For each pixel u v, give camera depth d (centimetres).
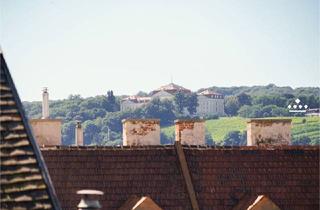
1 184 4462
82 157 8325
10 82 4616
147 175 8306
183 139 9419
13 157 4519
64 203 7981
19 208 4456
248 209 8012
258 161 8575
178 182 8300
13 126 4566
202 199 8212
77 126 10631
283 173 8519
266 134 9500
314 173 8569
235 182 8375
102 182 8194
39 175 4538
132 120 9319
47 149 8338
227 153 8588
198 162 8488
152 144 9350
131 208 7894
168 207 8119
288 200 8344
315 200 8394
